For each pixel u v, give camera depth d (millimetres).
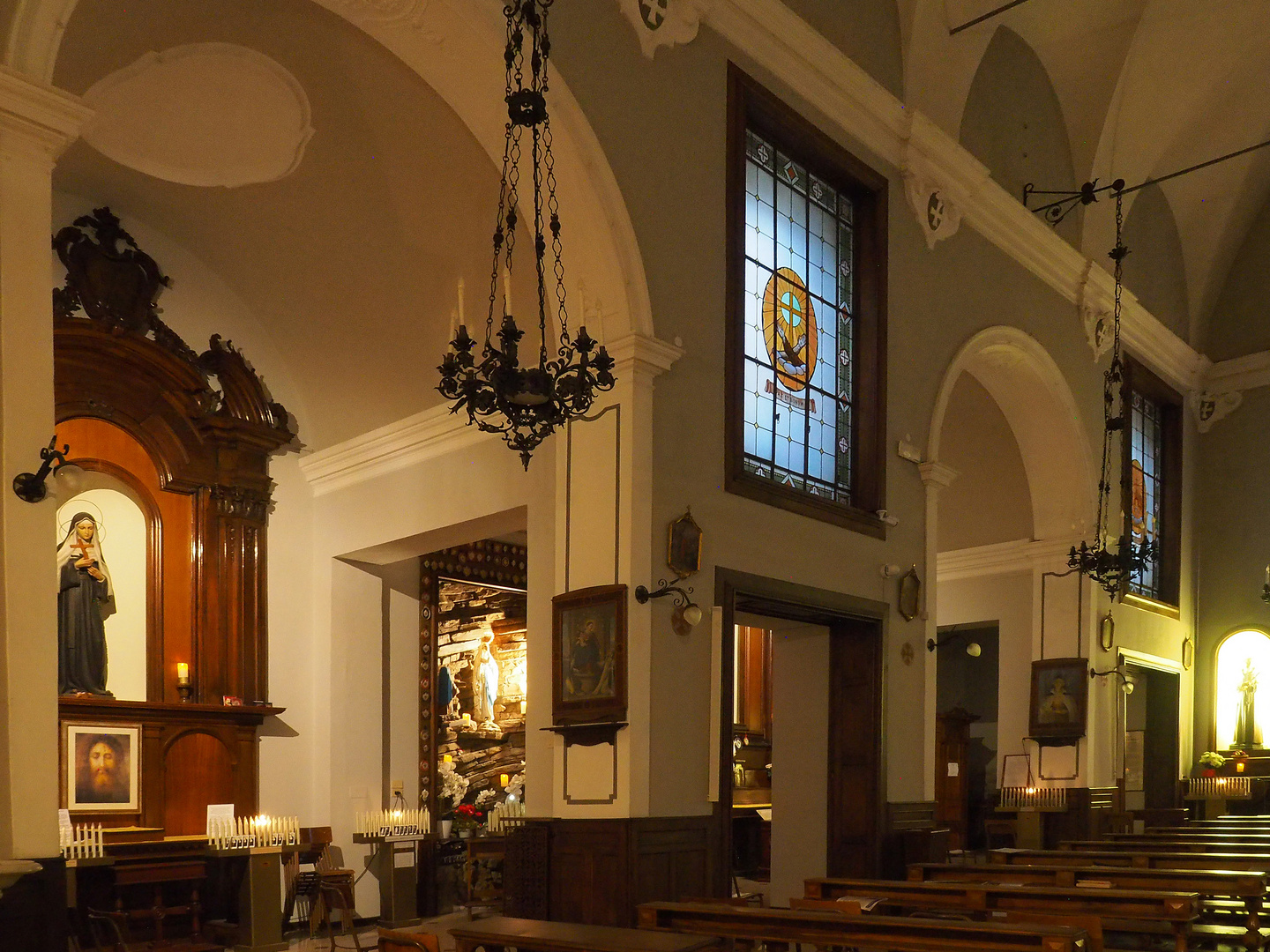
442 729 14859
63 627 11359
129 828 11352
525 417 7031
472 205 10766
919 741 12883
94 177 11664
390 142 10680
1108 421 16031
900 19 13539
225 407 12867
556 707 9719
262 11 9758
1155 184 19781
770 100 11672
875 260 13156
